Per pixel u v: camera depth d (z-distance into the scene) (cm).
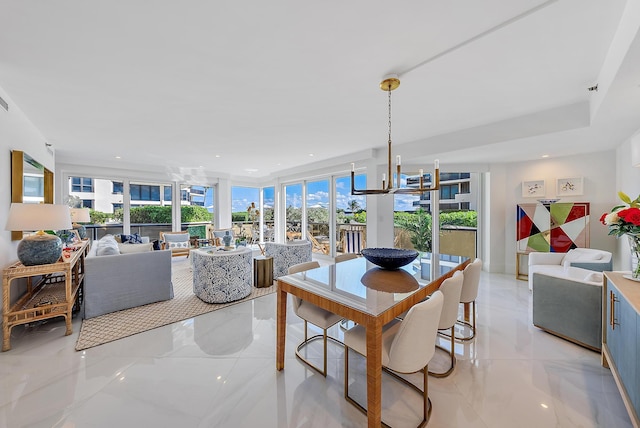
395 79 214
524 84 233
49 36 164
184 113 299
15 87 235
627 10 142
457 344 239
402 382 189
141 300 327
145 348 232
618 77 173
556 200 425
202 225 743
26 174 310
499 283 426
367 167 509
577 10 145
